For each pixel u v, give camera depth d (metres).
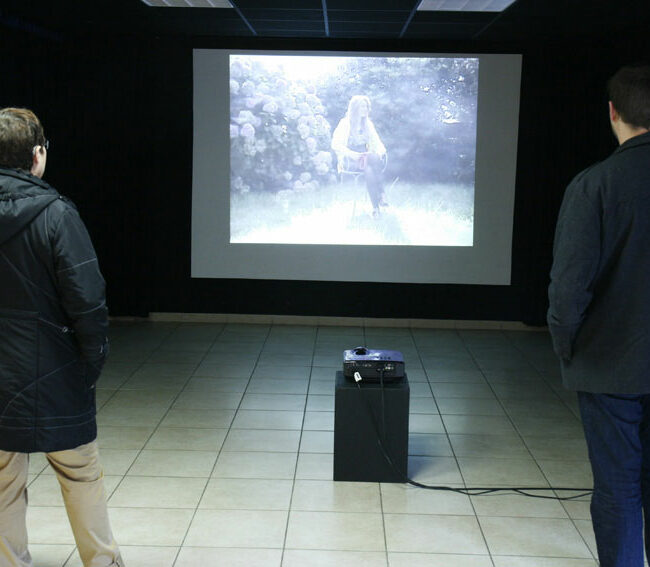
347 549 2.87
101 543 2.30
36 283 2.04
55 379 2.08
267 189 7.16
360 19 6.02
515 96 6.98
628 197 1.88
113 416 4.51
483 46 6.95
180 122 7.12
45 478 3.49
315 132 7.10
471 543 2.94
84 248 2.06
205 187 7.16
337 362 5.92
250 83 7.06
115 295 7.25
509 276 7.18
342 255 7.20
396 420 3.50
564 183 7.01
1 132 2.05
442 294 7.24
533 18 5.85
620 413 2.02
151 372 5.54
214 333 6.86
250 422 4.44
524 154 7.06
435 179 7.12
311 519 3.13
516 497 3.40
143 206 7.12
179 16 6.02
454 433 4.31
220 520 3.11
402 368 3.54
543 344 6.69
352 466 3.54
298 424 4.41
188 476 3.59
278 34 6.81
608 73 6.83
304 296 7.27
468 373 5.68
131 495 3.35
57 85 6.92
